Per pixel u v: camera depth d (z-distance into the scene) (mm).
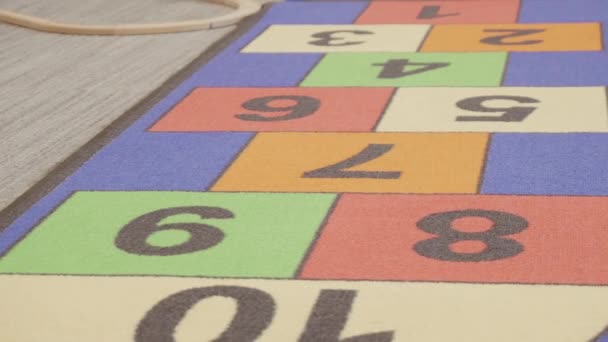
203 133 1607
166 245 1264
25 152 1565
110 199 1391
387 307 1125
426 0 2428
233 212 1340
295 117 1662
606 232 1260
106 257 1243
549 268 1188
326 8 2395
